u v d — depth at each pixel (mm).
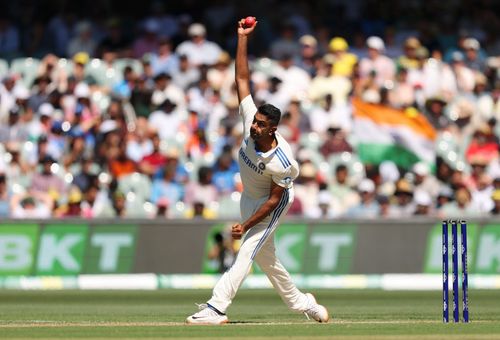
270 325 30609
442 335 27141
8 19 78375
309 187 62938
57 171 61125
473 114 74188
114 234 54781
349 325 30672
